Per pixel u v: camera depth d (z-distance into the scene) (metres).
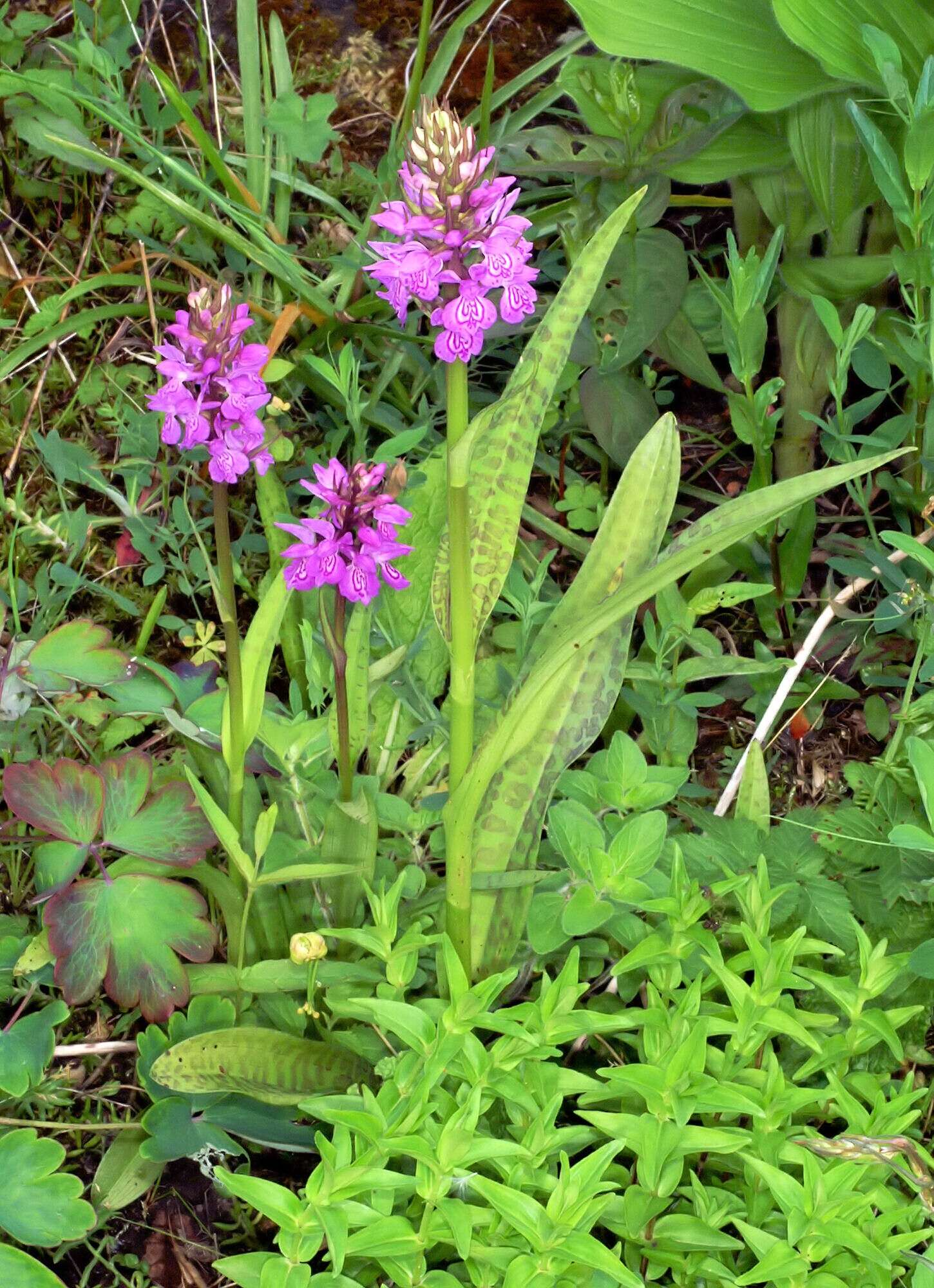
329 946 0.76
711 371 0.98
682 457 1.03
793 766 0.89
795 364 0.95
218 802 0.78
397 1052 0.71
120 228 1.06
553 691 0.67
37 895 0.72
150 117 1.01
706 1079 0.63
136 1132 0.73
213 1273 0.72
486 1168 0.67
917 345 0.82
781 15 0.83
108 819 0.71
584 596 0.73
